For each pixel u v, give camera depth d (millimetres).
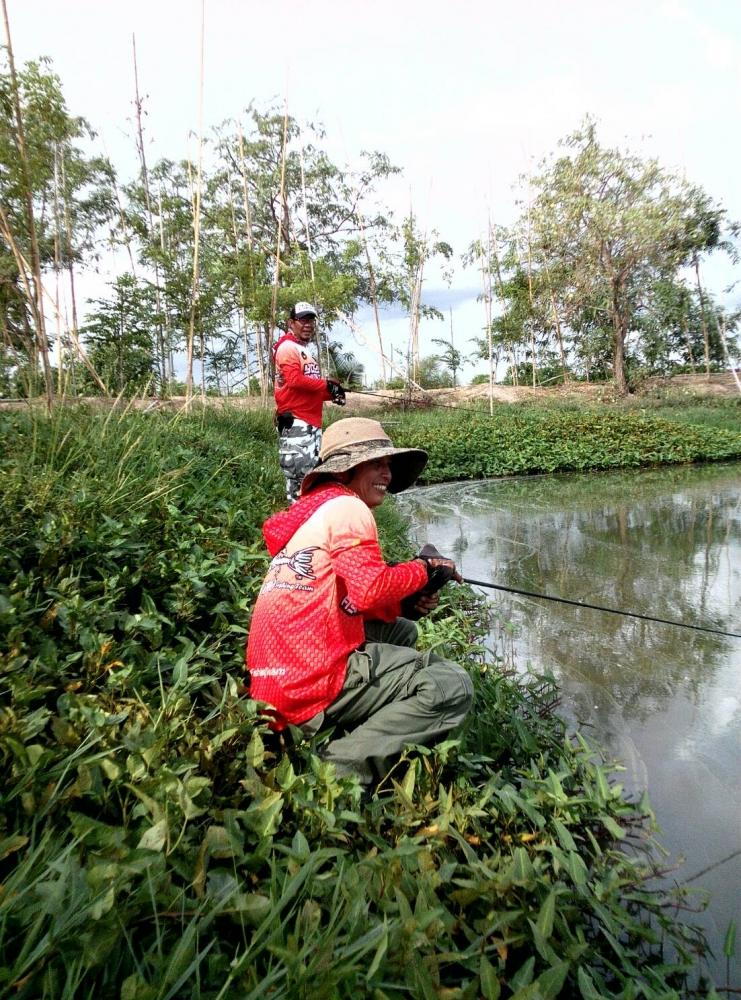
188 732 2213
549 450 14531
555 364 28594
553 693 3611
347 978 1508
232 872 1797
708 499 9977
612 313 24875
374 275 22641
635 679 3936
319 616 2393
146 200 16281
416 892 1831
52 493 3768
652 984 1933
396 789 2238
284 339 5621
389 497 9336
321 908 1756
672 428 15727
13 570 3121
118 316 13078
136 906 1573
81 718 2146
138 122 15836
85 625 2789
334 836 2014
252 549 3996
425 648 3486
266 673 2412
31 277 7172
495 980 1558
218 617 3215
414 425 16344
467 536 7820
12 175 6656
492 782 2475
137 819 1921
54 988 1366
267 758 2350
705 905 2285
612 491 11188
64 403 6430
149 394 13141
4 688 2363
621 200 23078
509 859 2064
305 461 5668
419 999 1527
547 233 23484
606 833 2586
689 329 28422
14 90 6547
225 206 19891
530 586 5801
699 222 23891
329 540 2414
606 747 3197
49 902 1474
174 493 4551
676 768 3039
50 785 1851
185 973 1419
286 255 19578
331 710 2439
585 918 2129
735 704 3625
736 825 2666
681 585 5781
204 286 13477
